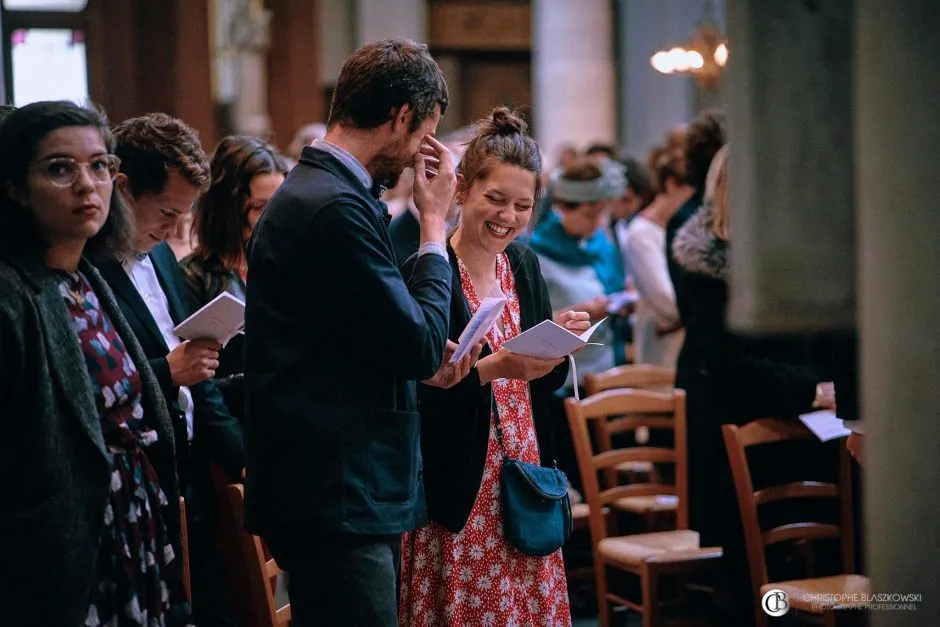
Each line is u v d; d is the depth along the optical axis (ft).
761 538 13.64
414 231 15.38
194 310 12.66
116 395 9.17
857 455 12.25
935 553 6.25
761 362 13.78
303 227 9.00
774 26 6.24
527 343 10.12
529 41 66.18
